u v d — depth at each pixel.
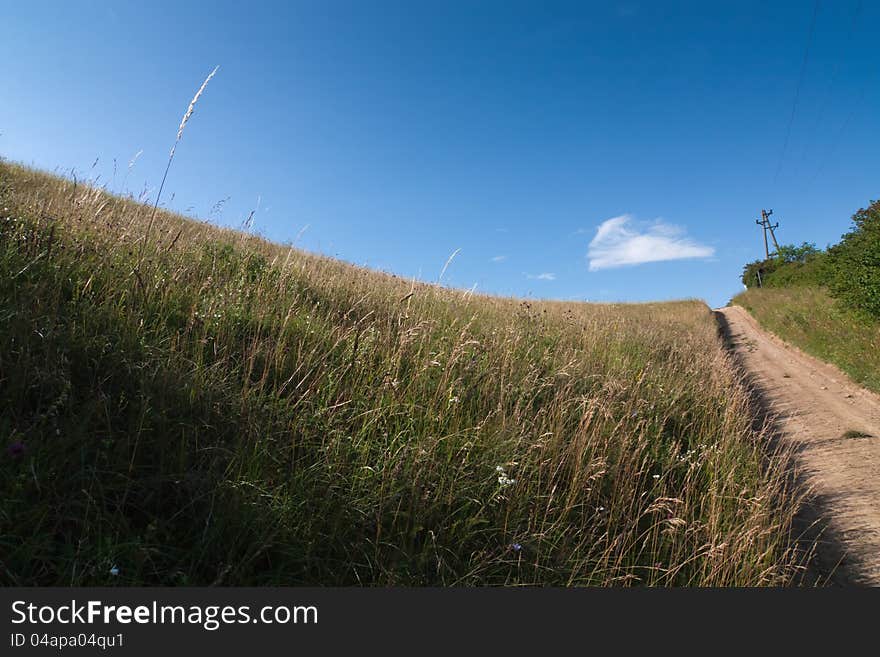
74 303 3.85
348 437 3.70
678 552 3.90
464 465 3.90
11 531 2.34
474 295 11.64
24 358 3.09
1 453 2.54
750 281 56.41
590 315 14.01
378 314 6.73
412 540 3.20
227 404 3.57
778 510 5.10
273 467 3.32
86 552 2.41
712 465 5.41
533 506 3.96
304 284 7.07
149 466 2.93
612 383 6.32
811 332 18.02
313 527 3.04
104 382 3.31
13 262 4.02
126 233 5.47
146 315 4.11
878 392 11.00
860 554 4.65
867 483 6.27
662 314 28.58
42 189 8.82
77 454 2.76
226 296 5.04
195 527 2.77
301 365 4.25
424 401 4.56
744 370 14.85
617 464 4.60
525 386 5.64
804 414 9.90
